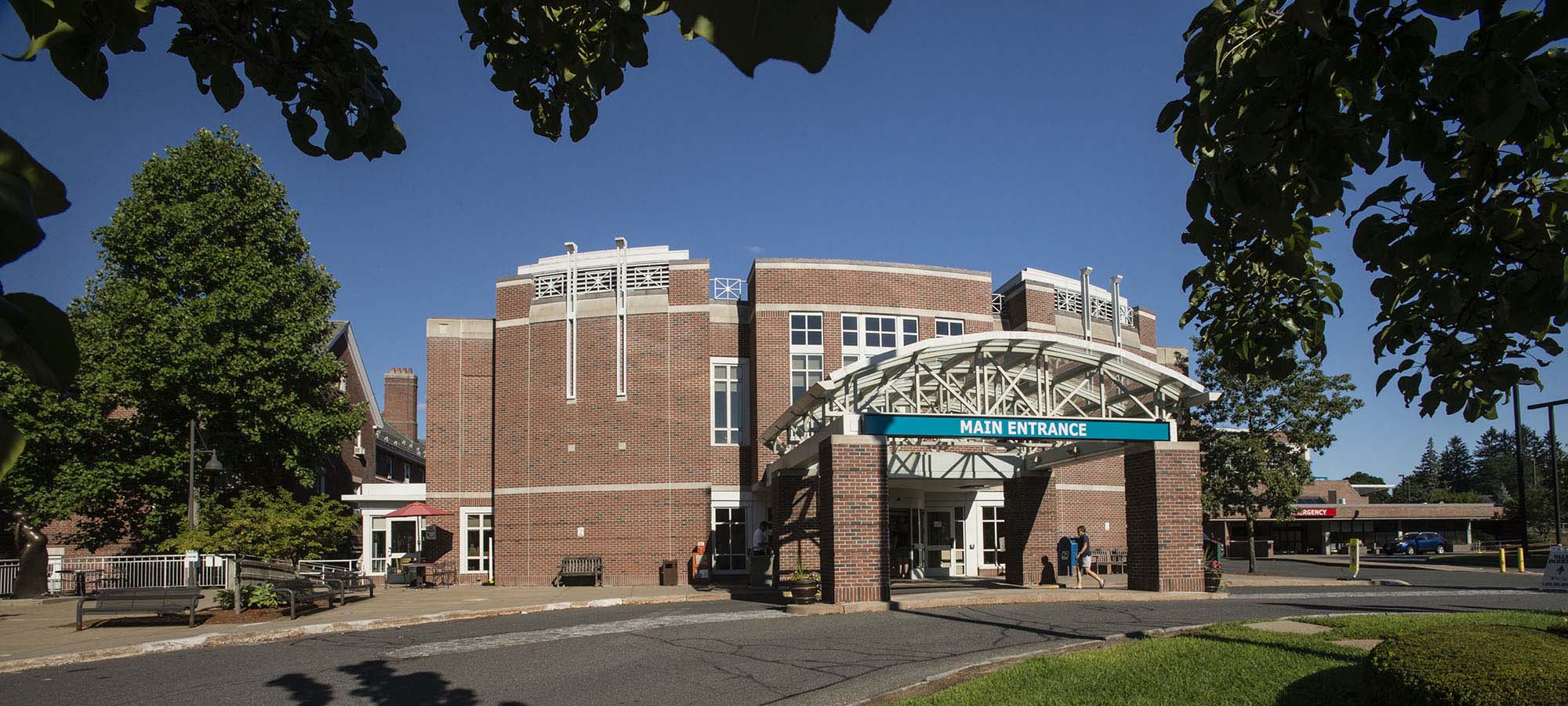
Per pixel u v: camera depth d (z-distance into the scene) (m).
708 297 28.41
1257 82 3.11
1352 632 11.75
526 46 4.07
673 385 27.83
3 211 1.22
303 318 27.81
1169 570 19.70
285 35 3.47
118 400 25.19
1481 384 4.55
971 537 28.86
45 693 11.00
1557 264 3.46
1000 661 11.16
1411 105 2.90
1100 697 8.57
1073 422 19.52
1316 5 2.54
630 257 28.56
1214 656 10.23
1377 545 60.94
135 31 2.73
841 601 17.75
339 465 38.69
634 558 27.06
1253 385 30.17
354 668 12.08
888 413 18.62
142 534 26.58
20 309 1.41
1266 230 3.63
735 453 28.05
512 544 27.67
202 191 26.78
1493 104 2.64
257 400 25.98
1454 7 2.54
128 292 24.94
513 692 10.36
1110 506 30.88
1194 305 5.40
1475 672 6.45
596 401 27.83
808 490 23.98
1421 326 4.52
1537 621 12.84
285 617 17.77
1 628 16.72
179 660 13.25
